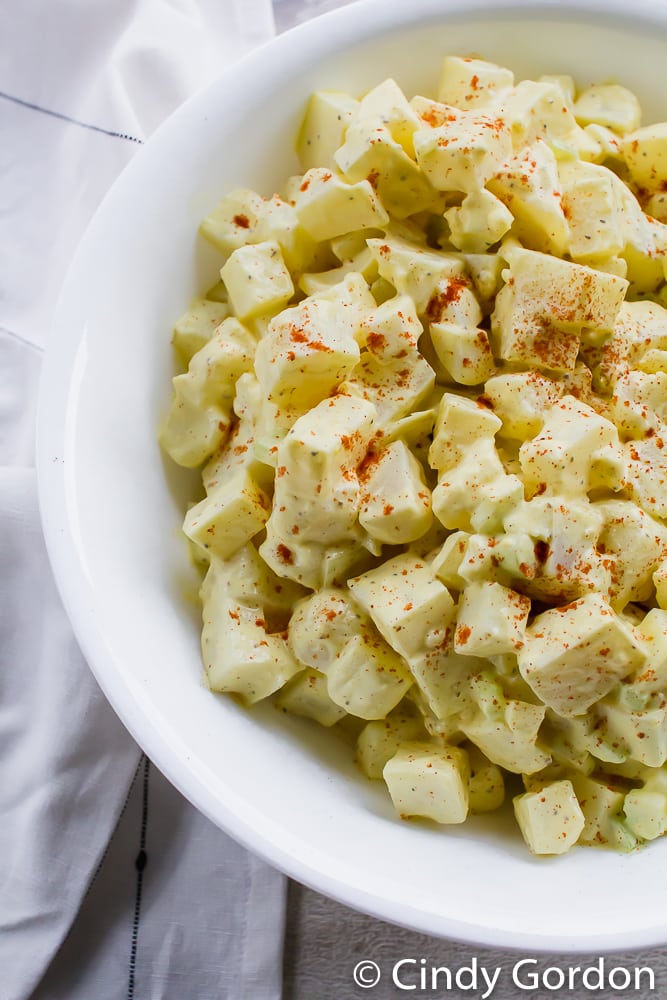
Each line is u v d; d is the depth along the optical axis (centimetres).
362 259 41
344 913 47
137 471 41
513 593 38
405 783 39
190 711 39
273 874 47
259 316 41
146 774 47
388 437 40
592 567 38
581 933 37
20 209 49
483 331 40
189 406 41
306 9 51
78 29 49
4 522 47
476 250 41
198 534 40
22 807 46
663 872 39
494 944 37
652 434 40
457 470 39
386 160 40
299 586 41
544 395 40
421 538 40
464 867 39
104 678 38
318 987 46
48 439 39
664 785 39
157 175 41
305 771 40
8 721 47
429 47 43
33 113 49
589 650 38
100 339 41
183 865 47
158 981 46
